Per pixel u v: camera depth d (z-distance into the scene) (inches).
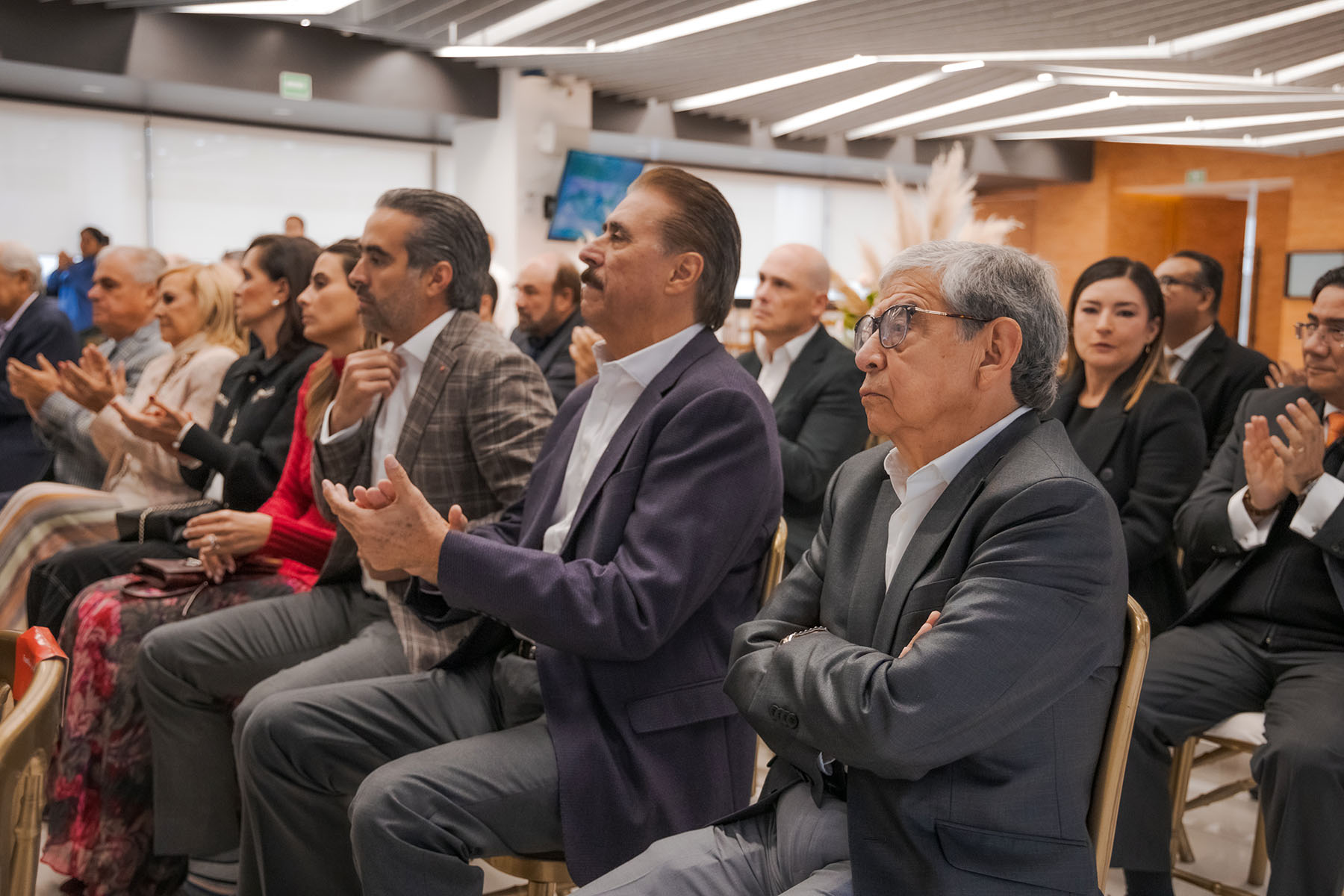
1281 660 83.8
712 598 63.7
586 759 59.9
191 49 327.6
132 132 378.6
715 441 61.3
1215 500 91.9
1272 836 73.8
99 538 124.3
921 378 49.4
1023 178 597.6
